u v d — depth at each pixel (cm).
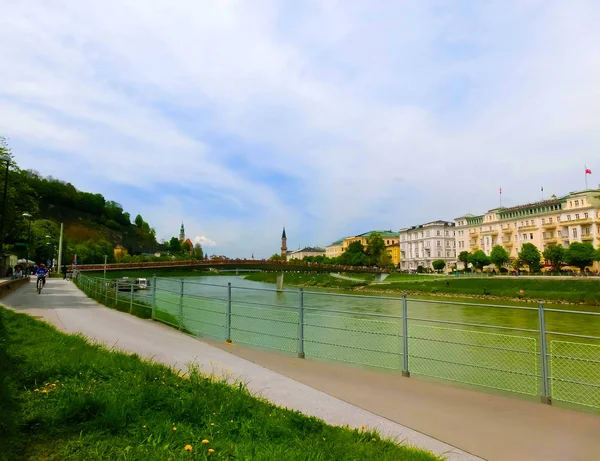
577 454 466
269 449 407
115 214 18200
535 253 8131
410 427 536
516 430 534
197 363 821
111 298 2042
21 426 415
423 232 13512
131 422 451
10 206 3794
